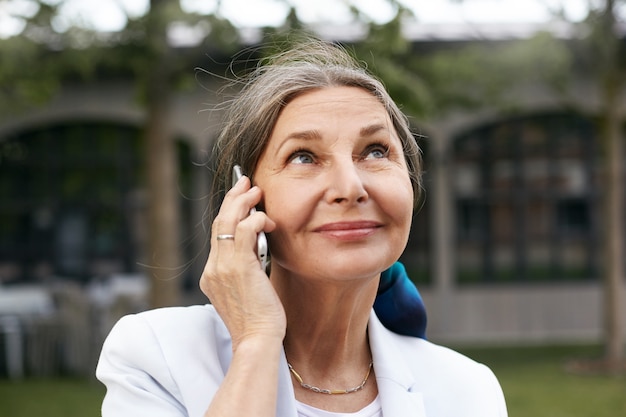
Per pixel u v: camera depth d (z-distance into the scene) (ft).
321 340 4.48
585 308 36.35
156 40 22.34
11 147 34.68
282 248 4.10
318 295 4.31
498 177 36.14
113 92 34.27
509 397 24.64
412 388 4.63
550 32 26.37
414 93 21.62
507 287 36.27
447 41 30.09
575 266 36.42
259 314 4.01
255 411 3.81
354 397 4.53
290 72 4.22
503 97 32.07
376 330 4.66
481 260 36.32
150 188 24.12
